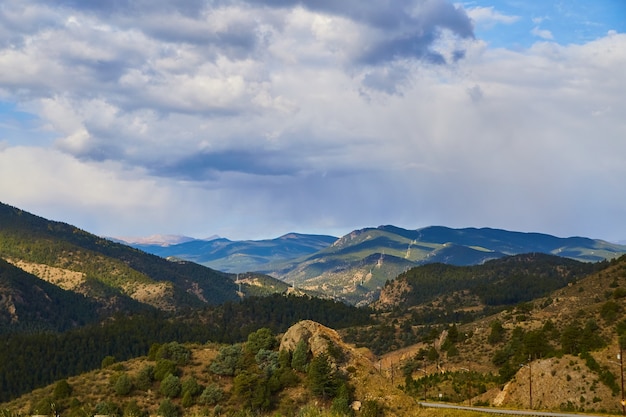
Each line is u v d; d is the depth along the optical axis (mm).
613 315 168500
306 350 99938
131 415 82000
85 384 96125
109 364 108125
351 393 92812
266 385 92938
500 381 135250
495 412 96562
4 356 195750
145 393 93812
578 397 106750
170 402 88938
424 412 91000
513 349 168000
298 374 97188
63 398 91250
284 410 88875
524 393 115250
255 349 104250
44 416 84938
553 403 108312
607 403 103250
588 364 112188
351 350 104000
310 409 82062
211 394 91688
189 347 111062
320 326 105688
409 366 183875
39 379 189500
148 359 106875
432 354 186000
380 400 91438
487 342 193000
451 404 119875
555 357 120500
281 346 103250
